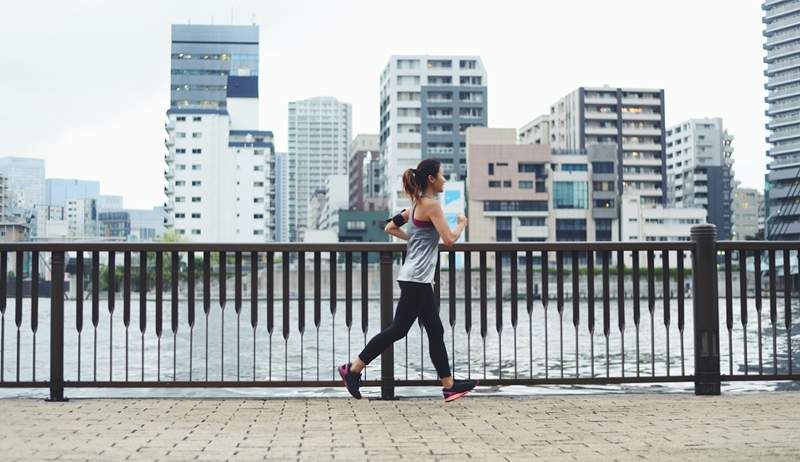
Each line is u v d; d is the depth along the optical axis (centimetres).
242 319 5259
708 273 619
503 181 8969
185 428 469
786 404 558
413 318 552
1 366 584
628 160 11250
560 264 614
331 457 388
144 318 586
